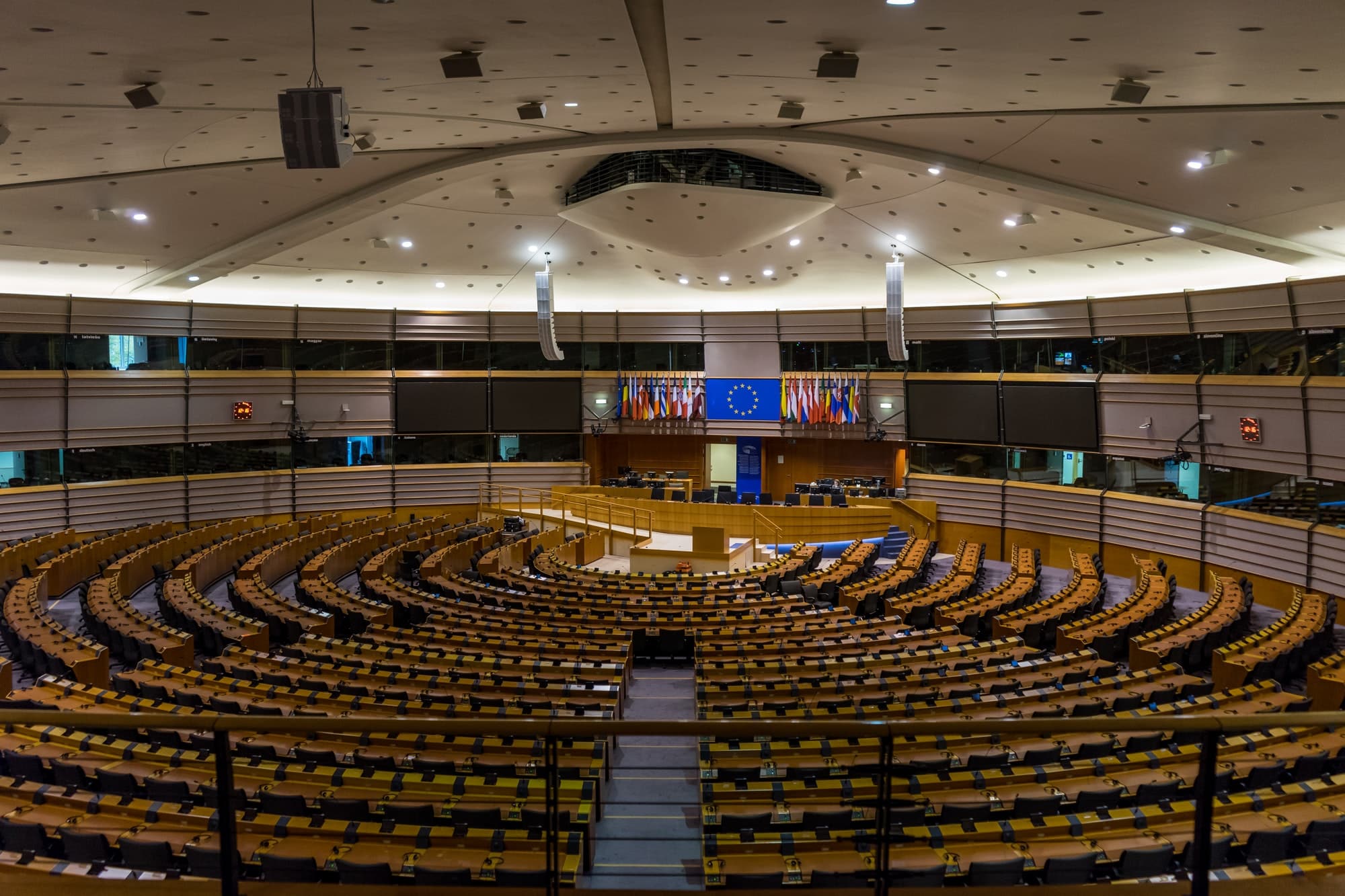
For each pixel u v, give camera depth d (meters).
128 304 29.94
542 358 35.50
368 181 21.25
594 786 9.22
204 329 31.33
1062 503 29.50
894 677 14.11
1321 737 10.80
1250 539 24.42
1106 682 13.65
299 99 10.20
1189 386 26.03
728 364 34.84
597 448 37.00
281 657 15.05
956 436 31.58
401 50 12.88
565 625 18.05
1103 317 28.25
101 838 7.88
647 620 18.27
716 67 14.20
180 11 10.82
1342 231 19.59
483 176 22.95
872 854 7.72
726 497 31.59
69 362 29.17
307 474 33.03
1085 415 28.67
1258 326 24.39
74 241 23.53
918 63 13.41
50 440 28.50
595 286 33.50
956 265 28.17
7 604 18.83
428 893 4.46
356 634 18.02
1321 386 22.58
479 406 34.66
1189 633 17.97
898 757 10.21
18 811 8.52
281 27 11.55
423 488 34.66
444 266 30.14
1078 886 4.39
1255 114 14.06
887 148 19.23
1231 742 10.59
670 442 37.56
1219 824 8.37
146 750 10.00
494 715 11.56
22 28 11.00
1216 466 25.64
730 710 12.04
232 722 3.89
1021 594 22.00
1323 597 21.08
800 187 23.61
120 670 17.02
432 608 19.45
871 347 33.69
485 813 8.47
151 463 30.59
